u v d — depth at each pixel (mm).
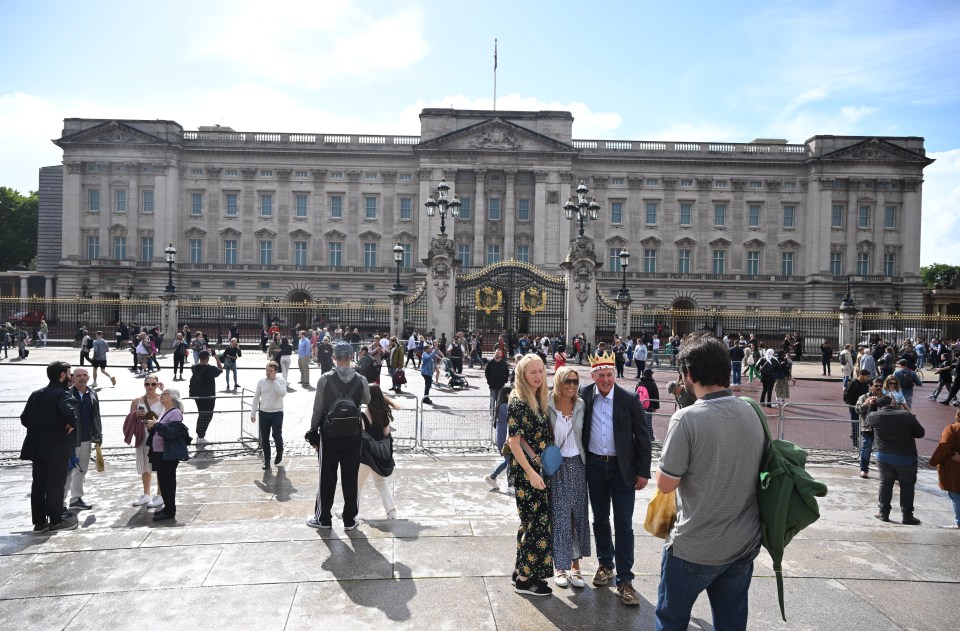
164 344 42344
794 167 75688
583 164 75938
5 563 7457
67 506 9742
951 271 120062
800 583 7160
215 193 75062
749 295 75438
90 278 72000
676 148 76875
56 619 6105
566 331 36844
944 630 6137
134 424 10000
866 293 74000
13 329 43625
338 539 8305
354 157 75812
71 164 72500
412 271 75250
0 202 95188
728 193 76125
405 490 10742
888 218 74875
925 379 34906
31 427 8773
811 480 4359
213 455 13328
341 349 8828
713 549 4430
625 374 33250
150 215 73438
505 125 73688
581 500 6941
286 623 6078
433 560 7625
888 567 7668
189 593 6684
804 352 50688
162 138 72875
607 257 75875
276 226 75562
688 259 76188
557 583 6969
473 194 74688
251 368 32938
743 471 4418
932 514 10102
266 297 74875
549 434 6797
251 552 7828
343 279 75375
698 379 4613
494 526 8875
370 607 6418
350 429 8523
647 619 6254
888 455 9617
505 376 15992
